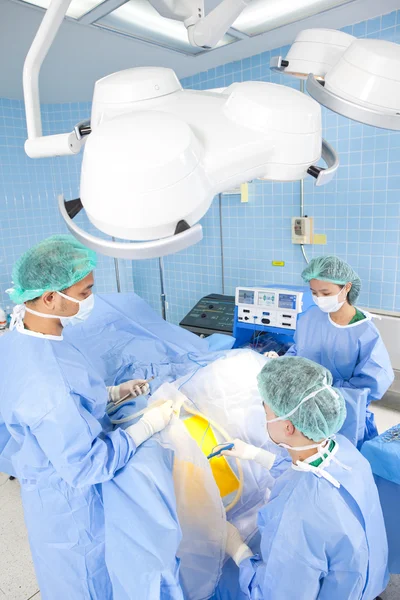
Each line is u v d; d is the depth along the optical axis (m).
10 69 2.46
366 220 2.52
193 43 0.76
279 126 0.52
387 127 0.61
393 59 0.57
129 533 1.02
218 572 1.13
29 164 3.29
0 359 1.17
